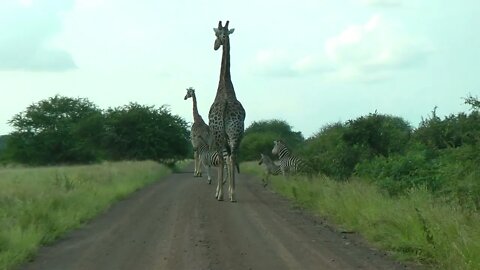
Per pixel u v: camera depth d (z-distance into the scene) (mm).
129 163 46375
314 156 27031
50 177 27359
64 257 11742
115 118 61812
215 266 10688
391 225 13008
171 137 61562
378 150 26078
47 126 73500
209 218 17188
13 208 15672
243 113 22656
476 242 10125
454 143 21797
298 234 14289
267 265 10766
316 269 10445
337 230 14930
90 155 71000
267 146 77375
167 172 49000
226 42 23219
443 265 10469
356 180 21156
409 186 17984
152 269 10547
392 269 10430
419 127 24688
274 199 23016
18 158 71938
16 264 10992
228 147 22438
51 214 15609
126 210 19375
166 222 16438
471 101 14977
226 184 31188
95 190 22422
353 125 26562
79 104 78000
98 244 13156
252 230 14898
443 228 11359
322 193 19812
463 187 14156
